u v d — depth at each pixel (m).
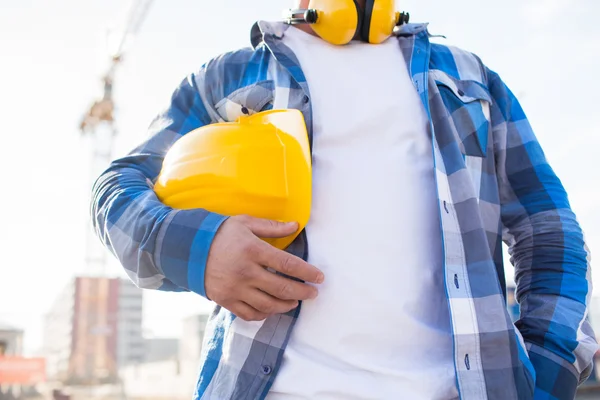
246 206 1.06
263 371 1.10
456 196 1.20
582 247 1.21
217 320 1.23
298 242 1.16
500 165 1.35
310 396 1.06
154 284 1.12
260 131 1.10
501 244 1.25
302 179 1.09
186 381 31.22
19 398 24.92
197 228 1.02
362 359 1.09
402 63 1.37
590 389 20.94
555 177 1.31
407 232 1.16
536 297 1.18
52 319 57.16
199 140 1.14
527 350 1.13
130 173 1.26
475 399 1.03
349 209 1.17
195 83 1.44
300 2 1.49
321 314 1.11
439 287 1.15
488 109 1.37
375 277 1.12
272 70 1.37
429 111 1.27
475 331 1.08
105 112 36.22
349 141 1.24
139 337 70.19
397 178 1.20
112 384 37.59
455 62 1.41
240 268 0.98
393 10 1.37
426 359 1.10
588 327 1.12
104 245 1.21
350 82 1.31
